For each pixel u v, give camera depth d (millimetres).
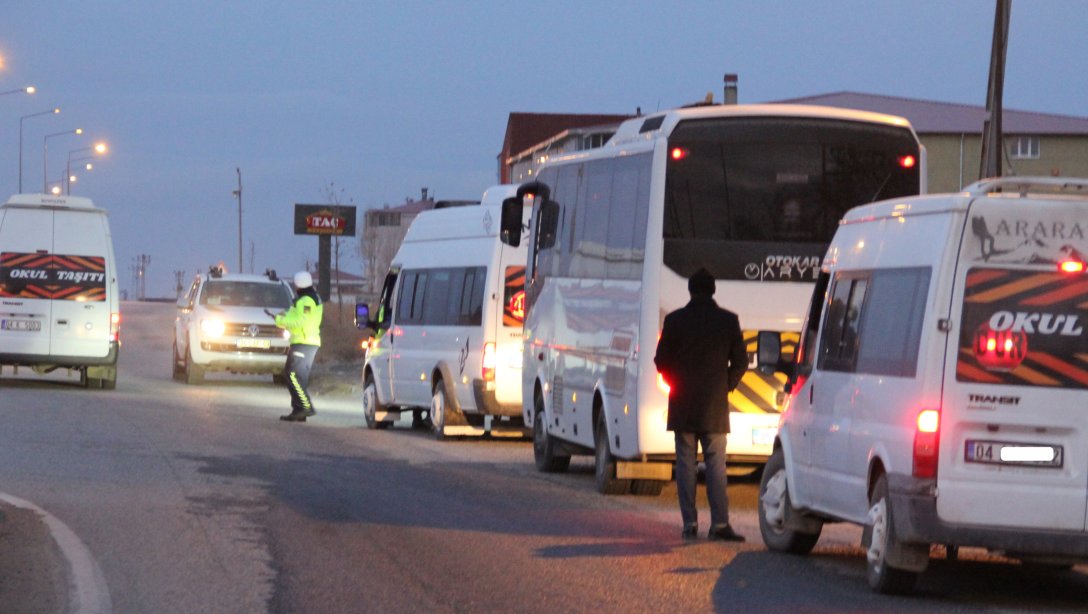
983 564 13906
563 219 21484
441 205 31531
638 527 15617
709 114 17750
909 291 11719
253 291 43594
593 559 13305
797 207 17781
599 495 18734
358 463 21891
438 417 26938
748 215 17703
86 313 37219
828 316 13359
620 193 18891
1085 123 88562
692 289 15055
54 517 15383
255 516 15758
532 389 22688
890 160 17969
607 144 19906
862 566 13320
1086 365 11195
